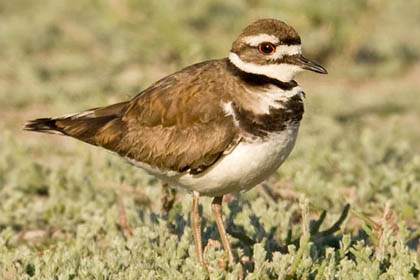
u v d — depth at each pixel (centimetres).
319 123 1766
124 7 2388
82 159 1476
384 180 1364
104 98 1825
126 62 2312
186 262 994
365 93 2139
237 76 966
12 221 1274
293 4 2303
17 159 1538
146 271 970
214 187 987
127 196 1339
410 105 2047
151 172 1030
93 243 1106
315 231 1079
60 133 1073
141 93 1038
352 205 1284
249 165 954
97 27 2580
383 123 1911
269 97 948
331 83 2256
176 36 2284
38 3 2858
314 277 984
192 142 969
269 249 1071
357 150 1585
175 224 1145
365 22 2353
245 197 1281
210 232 1120
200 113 966
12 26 2564
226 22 2375
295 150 1526
